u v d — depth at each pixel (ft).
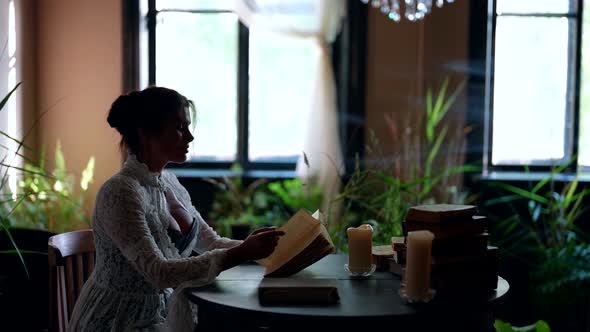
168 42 14.28
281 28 13.47
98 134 13.38
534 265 12.38
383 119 13.50
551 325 11.68
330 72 13.38
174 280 5.38
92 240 7.06
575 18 13.93
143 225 5.58
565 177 13.38
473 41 13.21
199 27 14.28
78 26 13.29
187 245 6.31
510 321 12.71
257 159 14.52
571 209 13.12
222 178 13.57
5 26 11.61
